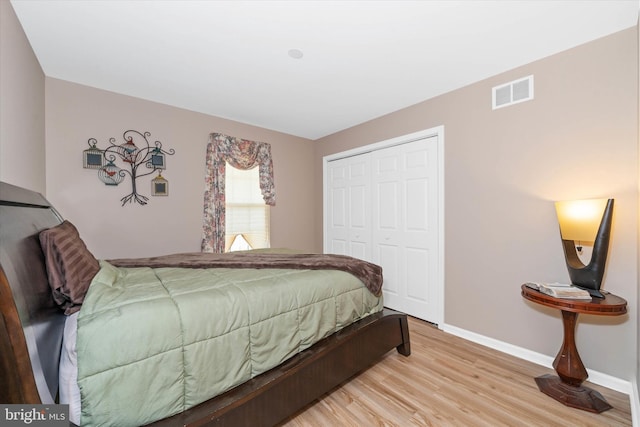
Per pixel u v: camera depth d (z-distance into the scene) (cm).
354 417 146
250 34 180
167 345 101
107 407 88
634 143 168
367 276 196
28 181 186
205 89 260
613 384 171
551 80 201
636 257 166
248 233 360
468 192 248
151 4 153
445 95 266
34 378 73
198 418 101
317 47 194
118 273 153
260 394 119
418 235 292
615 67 175
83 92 246
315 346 153
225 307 121
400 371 191
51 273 105
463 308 250
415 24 170
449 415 147
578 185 188
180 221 302
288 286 151
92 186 250
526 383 177
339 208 395
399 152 312
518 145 217
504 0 151
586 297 157
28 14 160
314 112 319
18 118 168
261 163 370
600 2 151
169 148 295
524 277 213
